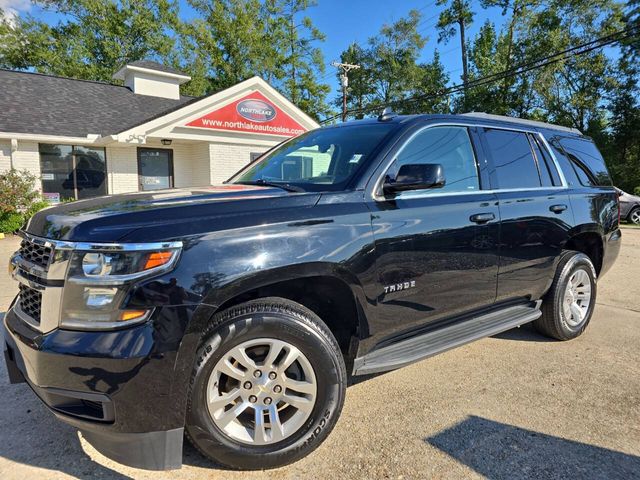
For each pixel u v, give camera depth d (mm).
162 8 32375
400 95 43375
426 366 3557
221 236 2078
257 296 2422
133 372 1840
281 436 2227
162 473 2213
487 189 3350
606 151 27141
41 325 1979
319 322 2314
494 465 2291
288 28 37406
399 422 2703
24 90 14883
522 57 29375
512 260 3400
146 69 17484
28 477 2174
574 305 4152
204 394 2072
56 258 1932
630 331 4398
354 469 2254
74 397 1869
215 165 14969
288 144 3771
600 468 2273
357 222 2492
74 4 30125
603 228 4316
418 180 2547
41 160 13344
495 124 3652
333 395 2307
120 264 1882
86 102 15727
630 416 2779
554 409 2863
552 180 3957
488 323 3381
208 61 34094
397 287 2666
